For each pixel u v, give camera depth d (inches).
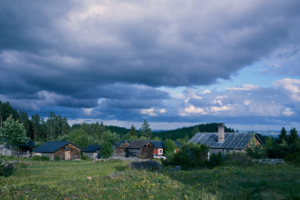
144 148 2324.1
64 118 4591.5
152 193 352.8
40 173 812.6
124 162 1501.0
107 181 454.0
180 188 386.0
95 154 2689.5
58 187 412.2
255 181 436.8
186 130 7224.4
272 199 316.2
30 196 351.9
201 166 832.9
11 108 4183.1
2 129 1923.0
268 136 1668.3
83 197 336.8
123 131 7273.6
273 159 829.8
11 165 919.7
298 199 311.0
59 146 1996.8
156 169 660.7
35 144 2559.1
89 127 5423.2
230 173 559.2
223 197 334.0
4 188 397.4
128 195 343.9
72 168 998.4
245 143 1332.4
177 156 919.0
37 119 4389.8
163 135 6505.9
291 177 479.8
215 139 1489.9
